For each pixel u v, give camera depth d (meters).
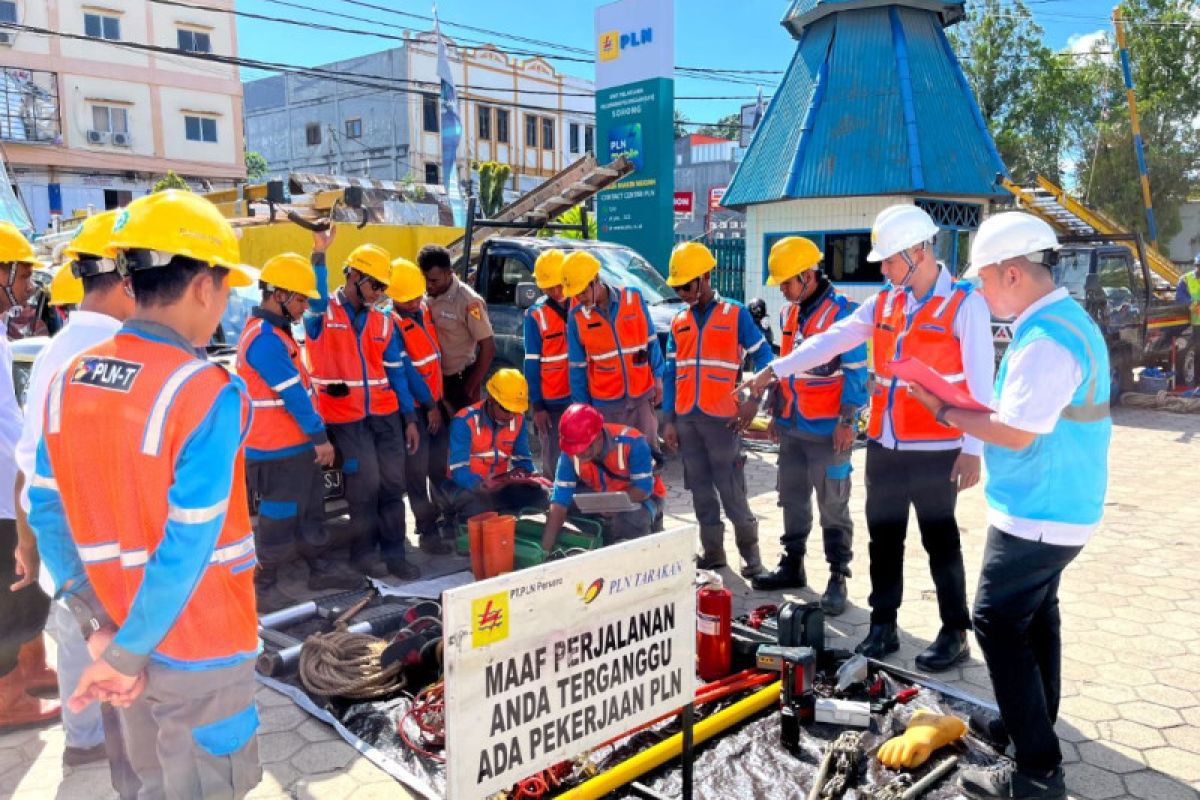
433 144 34.06
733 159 32.50
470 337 5.56
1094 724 3.32
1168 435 9.35
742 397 4.18
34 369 2.42
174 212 1.78
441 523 5.61
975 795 2.85
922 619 4.36
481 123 35.28
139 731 1.96
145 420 1.72
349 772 2.97
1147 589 4.73
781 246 4.40
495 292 7.92
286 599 4.63
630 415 5.18
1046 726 2.75
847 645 4.02
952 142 12.80
